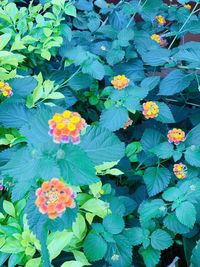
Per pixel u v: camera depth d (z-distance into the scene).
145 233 0.42
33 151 0.29
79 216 0.36
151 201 0.44
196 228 0.46
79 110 0.57
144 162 0.50
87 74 0.52
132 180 0.51
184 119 0.57
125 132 0.58
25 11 0.52
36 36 0.49
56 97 0.43
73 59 0.50
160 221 0.45
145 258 0.42
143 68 0.57
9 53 0.42
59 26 0.51
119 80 0.49
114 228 0.39
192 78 0.51
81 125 0.29
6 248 0.33
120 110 0.47
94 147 0.31
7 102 0.40
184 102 0.59
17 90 0.42
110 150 0.31
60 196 0.28
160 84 0.51
